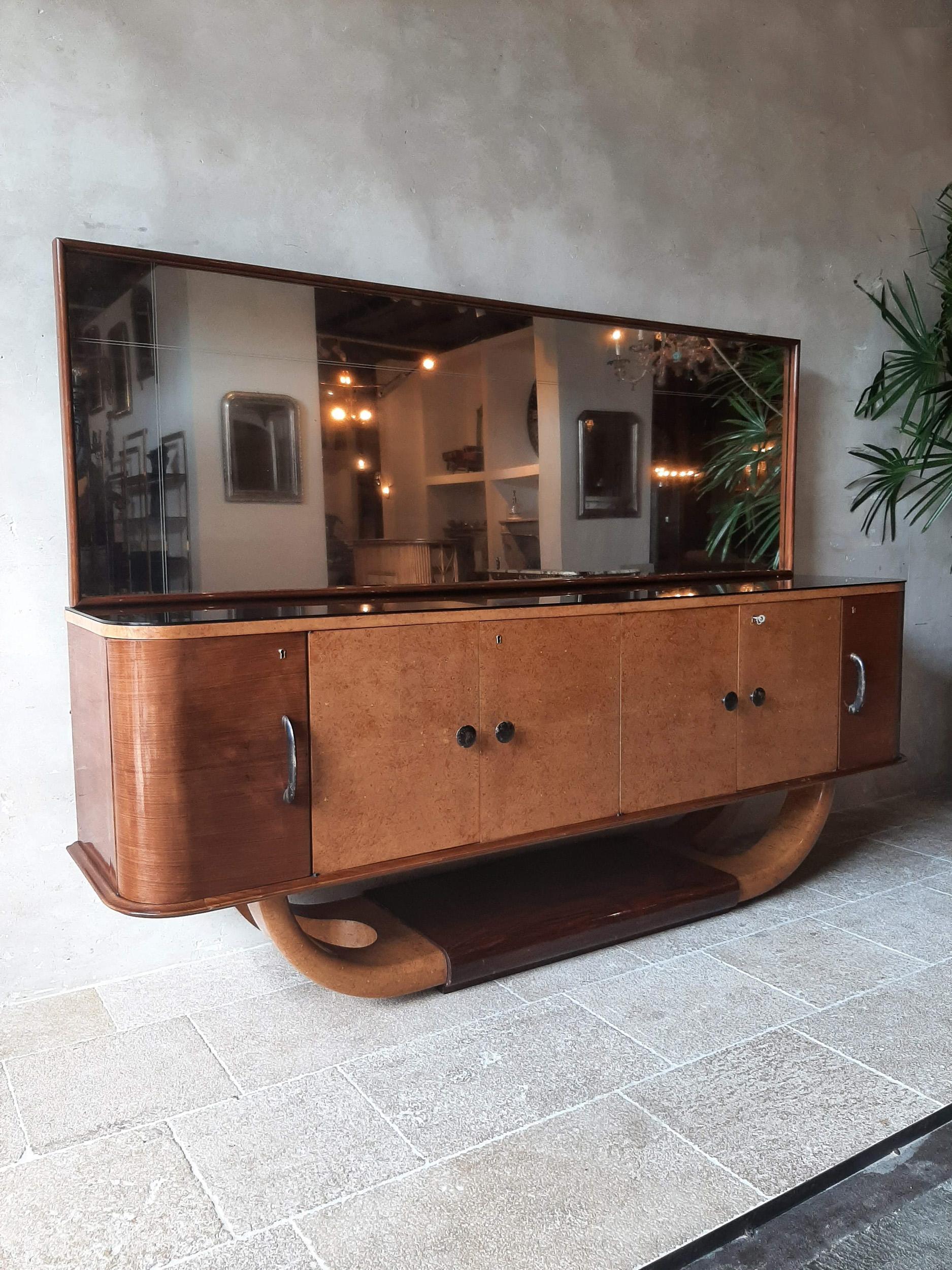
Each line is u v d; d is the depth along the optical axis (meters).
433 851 1.85
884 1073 1.73
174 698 1.56
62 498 1.96
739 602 2.25
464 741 1.84
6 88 1.84
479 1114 1.61
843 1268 1.28
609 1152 1.50
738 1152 1.50
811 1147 1.51
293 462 2.10
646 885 2.37
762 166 2.92
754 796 2.31
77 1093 1.67
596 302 2.62
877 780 3.44
